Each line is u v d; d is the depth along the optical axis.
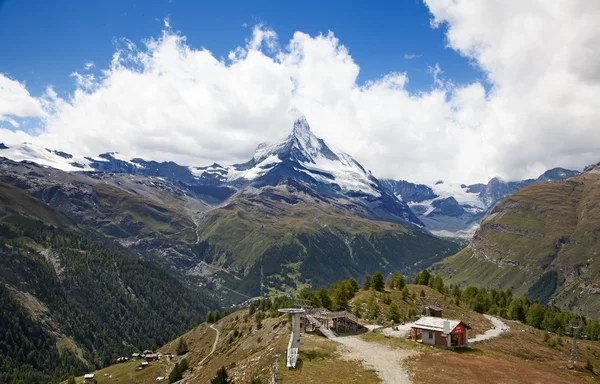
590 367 109.38
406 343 108.12
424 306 159.00
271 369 84.62
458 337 110.19
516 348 123.44
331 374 80.81
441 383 77.44
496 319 172.38
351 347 101.88
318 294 158.38
